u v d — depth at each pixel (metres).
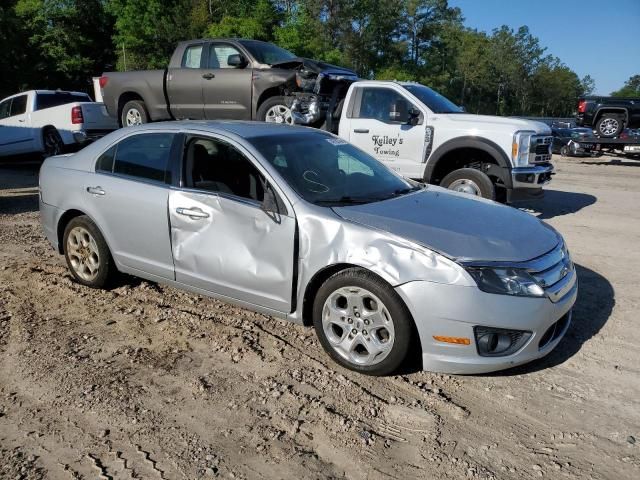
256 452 3.00
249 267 4.08
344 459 2.95
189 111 10.38
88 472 2.85
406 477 2.81
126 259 4.88
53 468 2.88
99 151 5.12
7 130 14.41
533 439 3.12
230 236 4.17
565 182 13.05
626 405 3.45
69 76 42.06
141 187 4.68
